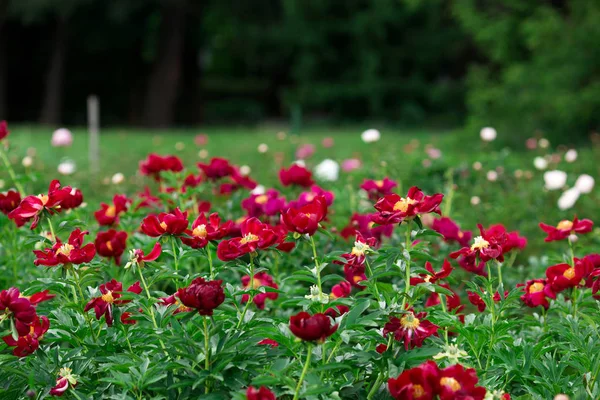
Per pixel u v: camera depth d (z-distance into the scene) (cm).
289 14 3562
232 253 275
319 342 236
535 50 1641
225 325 289
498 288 315
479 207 735
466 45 3534
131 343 300
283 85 4019
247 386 262
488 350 305
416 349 258
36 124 3319
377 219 276
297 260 445
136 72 3319
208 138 1712
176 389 273
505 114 1595
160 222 292
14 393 294
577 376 320
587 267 312
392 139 1706
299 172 496
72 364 296
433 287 272
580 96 1516
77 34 3050
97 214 431
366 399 269
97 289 320
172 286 432
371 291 295
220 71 4381
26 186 625
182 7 2967
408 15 3475
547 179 732
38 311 333
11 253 436
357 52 3581
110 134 1894
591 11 1592
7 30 2962
